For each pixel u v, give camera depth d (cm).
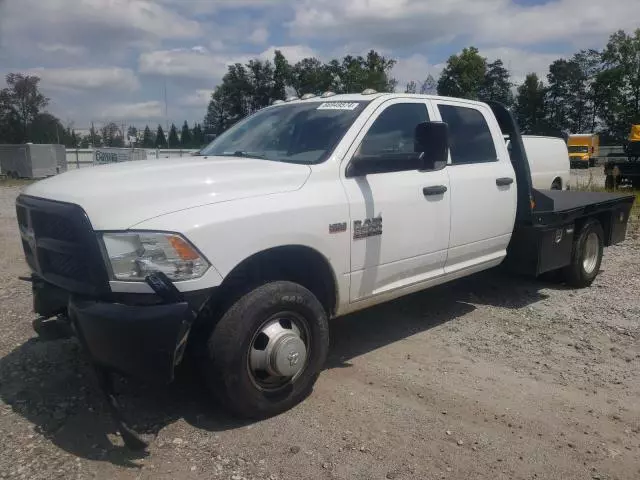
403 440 345
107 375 340
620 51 7131
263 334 361
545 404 394
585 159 4141
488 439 348
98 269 320
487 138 563
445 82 5244
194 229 328
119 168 388
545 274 698
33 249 375
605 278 736
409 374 438
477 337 519
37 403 383
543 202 609
